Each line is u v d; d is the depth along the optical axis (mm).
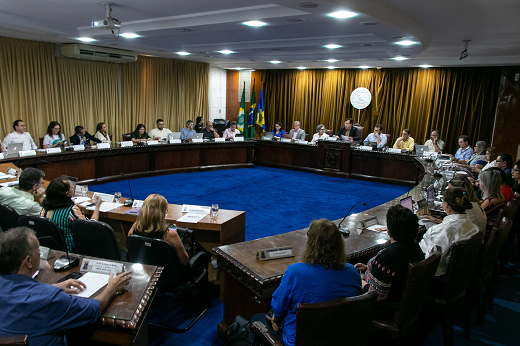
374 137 8539
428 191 3930
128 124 9391
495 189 3287
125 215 3316
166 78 9891
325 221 1735
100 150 6777
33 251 1521
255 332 1869
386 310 2018
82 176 6613
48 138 6844
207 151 8594
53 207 2693
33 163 5684
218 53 8500
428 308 2354
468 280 2381
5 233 1507
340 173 8312
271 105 11453
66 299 1499
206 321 2684
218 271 3301
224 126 10945
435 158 6957
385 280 1924
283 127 11406
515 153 8156
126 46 7609
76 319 1511
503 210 3092
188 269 2555
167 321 2662
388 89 9602
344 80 10156
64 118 8078
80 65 8180
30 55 7285
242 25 4973
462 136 7117
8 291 1457
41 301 1446
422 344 2473
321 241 1668
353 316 1516
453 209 2488
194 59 10047
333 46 7027
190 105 10586
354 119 10188
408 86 9297
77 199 3719
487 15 3971
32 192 3219
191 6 4461
